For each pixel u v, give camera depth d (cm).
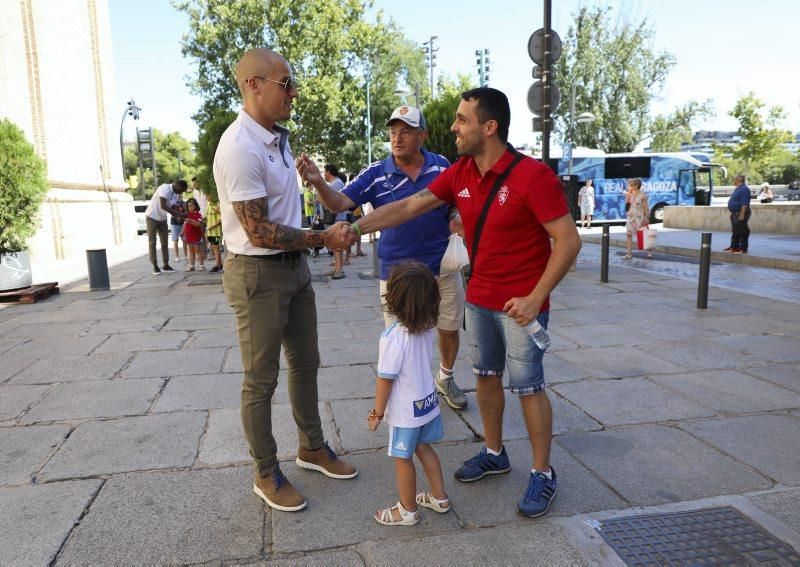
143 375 485
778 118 3847
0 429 378
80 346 580
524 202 257
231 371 494
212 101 3728
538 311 252
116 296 872
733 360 508
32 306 797
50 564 242
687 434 360
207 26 3497
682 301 772
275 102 266
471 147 261
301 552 249
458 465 327
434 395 271
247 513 279
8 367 512
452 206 384
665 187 2588
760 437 355
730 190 4041
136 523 271
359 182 385
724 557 242
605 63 3953
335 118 3781
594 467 320
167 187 1144
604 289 873
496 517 273
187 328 655
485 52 2445
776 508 277
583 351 541
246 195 254
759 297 796
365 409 407
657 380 458
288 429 374
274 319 275
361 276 1045
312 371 309
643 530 260
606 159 2572
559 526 264
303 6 3538
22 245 841
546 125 886
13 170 792
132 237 2002
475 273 286
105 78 1819
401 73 5053
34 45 1377
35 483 308
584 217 2350
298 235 267
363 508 283
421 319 256
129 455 339
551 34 868
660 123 4069
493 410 302
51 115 1458
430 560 241
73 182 1566
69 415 400
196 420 389
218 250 1123
